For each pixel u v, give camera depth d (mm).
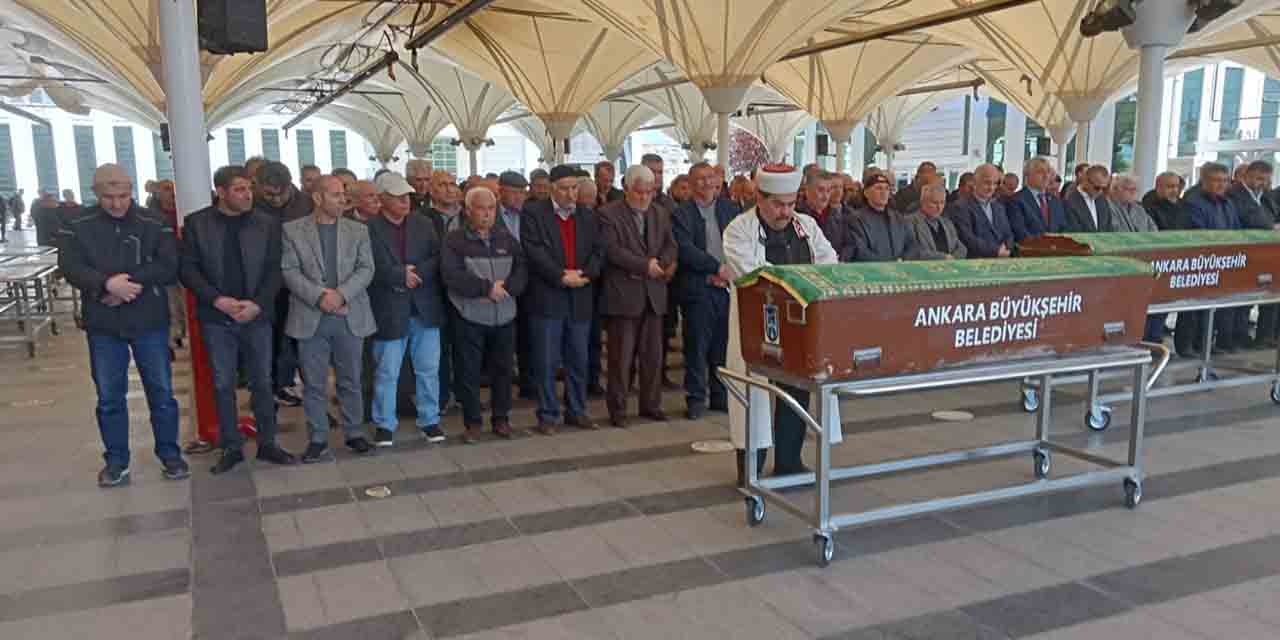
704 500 4461
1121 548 3787
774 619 3184
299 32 18094
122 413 4785
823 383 3459
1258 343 8188
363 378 6621
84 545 3957
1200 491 4492
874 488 4621
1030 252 5863
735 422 4531
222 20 4965
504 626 3156
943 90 27125
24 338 9484
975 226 6711
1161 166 24500
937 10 16359
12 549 3926
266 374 5059
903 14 17172
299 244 4973
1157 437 5465
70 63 22922
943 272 3660
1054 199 7316
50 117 36156
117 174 4426
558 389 7176
